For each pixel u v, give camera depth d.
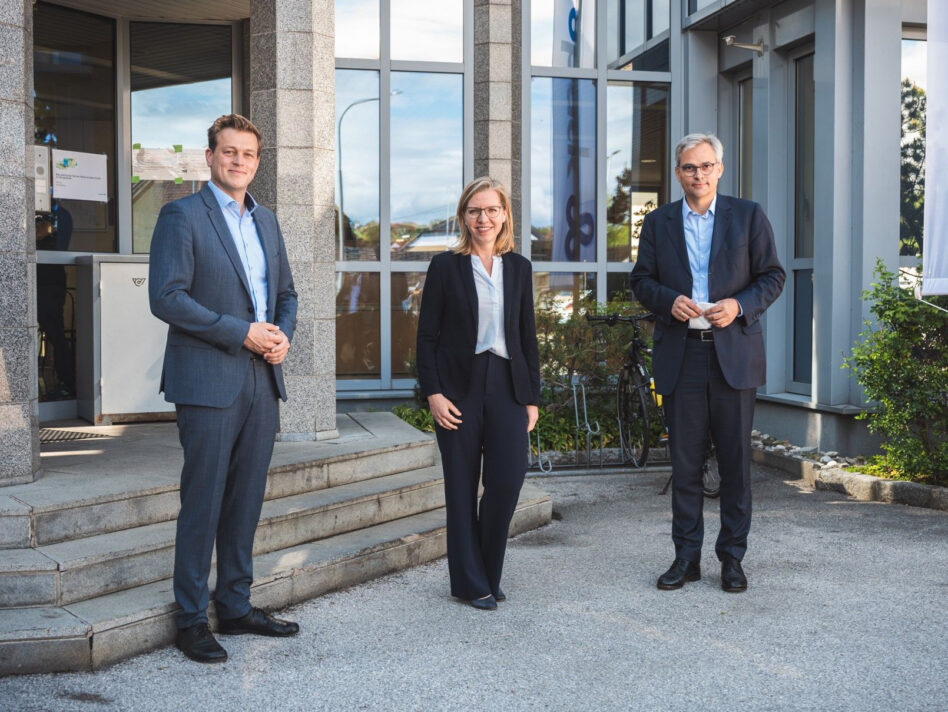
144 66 7.81
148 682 3.53
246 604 4.05
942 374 6.30
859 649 3.89
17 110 4.52
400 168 9.09
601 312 8.20
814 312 7.81
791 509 6.39
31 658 3.54
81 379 7.29
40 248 7.25
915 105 7.81
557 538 5.75
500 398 4.41
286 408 6.09
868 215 7.53
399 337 9.10
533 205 9.30
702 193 4.74
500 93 8.12
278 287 4.12
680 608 4.41
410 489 5.62
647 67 9.45
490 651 3.88
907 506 6.45
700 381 4.67
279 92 6.05
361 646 3.93
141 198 7.86
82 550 4.00
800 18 8.05
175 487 4.59
